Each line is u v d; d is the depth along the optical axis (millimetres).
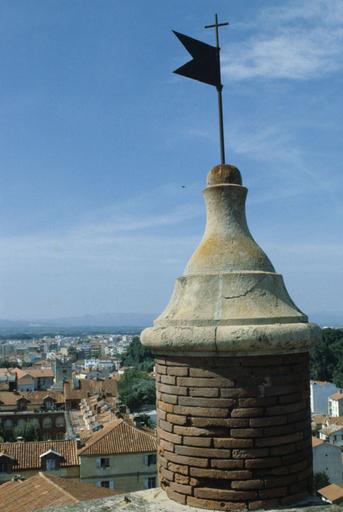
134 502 5242
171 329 5125
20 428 77438
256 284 5227
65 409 96562
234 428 4949
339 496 43500
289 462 5031
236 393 4965
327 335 104312
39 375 151375
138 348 168875
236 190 5656
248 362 4969
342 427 74000
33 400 98500
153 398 89438
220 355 4969
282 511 4848
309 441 5332
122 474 40688
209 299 5195
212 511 4898
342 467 61344
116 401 83000
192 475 5047
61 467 40688
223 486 4949
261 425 4953
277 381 5027
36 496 21500
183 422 5133
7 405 95000
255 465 4914
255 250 5516
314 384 95375
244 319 4980
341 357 102062
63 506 5496
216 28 6074
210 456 4984
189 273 5492
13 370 153500
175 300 5504
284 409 5047
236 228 5594
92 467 40156
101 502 5422
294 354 5148
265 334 4848
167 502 5152
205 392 5039
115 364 199125
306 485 5199
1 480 39094
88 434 51594
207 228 5719
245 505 4875
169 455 5250
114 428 43281
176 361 5211
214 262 5395
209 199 5719
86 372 161875
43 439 81625
